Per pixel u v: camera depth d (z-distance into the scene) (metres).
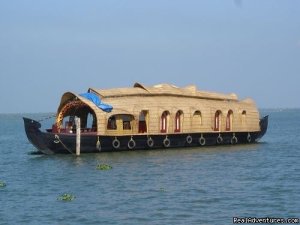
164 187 27.22
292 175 31.23
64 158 38.94
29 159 40.12
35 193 26.25
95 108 41.03
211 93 51.31
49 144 39.72
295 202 23.36
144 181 29.12
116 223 20.27
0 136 80.50
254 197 24.53
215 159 39.06
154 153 41.78
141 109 43.12
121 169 33.59
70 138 39.91
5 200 24.64
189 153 42.31
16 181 30.16
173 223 20.17
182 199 24.20
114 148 41.75
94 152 41.34
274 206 22.67
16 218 21.23
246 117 51.59
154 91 45.66
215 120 48.84
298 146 51.00
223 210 22.09
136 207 22.72
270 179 29.72
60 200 24.33
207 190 26.31
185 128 45.56
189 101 46.94
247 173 32.16
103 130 40.91
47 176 31.55
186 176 30.88
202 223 20.14
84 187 27.55
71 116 45.69
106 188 27.14
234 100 52.66
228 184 28.05
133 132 42.75
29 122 39.34
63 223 20.41
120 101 42.88
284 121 143.50
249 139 52.06
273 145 52.16
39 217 21.33
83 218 21.05
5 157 43.34
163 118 44.62
